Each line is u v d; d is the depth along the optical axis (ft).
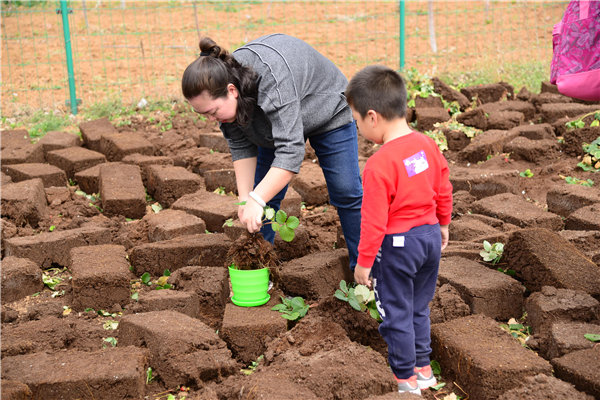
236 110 9.29
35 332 10.05
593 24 12.00
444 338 9.66
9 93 31.89
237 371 9.60
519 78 31.40
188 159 20.44
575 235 13.38
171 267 13.38
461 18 51.21
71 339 10.27
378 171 7.98
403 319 8.55
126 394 8.50
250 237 10.64
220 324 11.28
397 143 8.21
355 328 10.48
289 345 9.68
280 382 8.42
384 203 8.01
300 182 17.98
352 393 8.33
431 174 8.41
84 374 8.46
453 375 9.50
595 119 21.56
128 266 12.41
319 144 10.72
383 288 8.57
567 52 12.41
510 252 12.41
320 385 8.34
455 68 35.29
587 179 18.11
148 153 20.71
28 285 12.38
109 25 49.21
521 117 23.11
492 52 38.17
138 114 26.27
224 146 21.80
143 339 9.82
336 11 54.75
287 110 9.27
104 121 24.25
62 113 27.04
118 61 39.14
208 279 11.79
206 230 15.88
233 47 41.55
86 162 19.71
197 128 24.36
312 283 11.73
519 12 51.42
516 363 8.78
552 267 11.47
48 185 18.38
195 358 9.25
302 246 14.03
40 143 21.11
